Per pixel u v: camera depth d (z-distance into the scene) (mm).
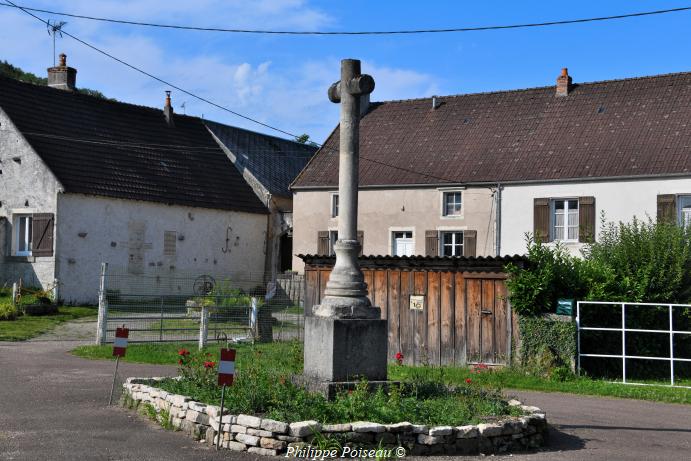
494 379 16531
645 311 18922
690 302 19578
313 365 11297
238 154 42625
